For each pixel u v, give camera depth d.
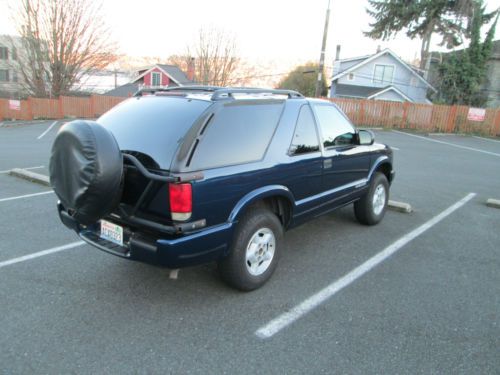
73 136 3.03
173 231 3.03
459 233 5.62
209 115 3.31
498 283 4.14
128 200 3.31
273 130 3.83
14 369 2.68
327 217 6.13
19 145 14.24
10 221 5.48
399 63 35.03
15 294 3.61
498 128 23.28
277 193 3.77
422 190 8.33
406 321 3.38
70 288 3.74
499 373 2.80
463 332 3.26
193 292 3.74
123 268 4.17
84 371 2.68
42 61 31.45
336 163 4.66
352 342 3.08
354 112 25.33
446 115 24.05
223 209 3.31
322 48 24.59
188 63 42.31
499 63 33.66
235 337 3.10
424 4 34.31
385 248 4.96
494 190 8.59
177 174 2.99
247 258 3.62
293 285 3.95
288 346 3.01
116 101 29.64
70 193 3.12
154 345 2.97
